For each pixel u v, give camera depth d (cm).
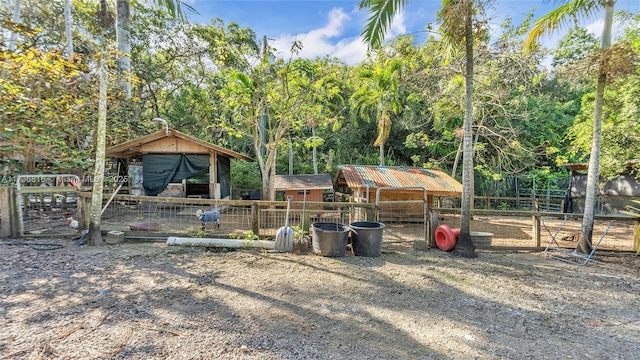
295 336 249
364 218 620
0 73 639
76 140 845
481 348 243
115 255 449
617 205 1108
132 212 872
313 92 1026
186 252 482
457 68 1093
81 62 796
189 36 1454
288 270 420
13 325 242
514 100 1131
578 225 974
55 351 209
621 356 237
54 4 1139
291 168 1475
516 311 317
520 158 1326
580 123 961
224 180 1126
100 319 259
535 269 463
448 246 543
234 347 227
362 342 246
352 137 1669
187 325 258
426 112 1395
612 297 360
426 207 588
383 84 1219
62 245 488
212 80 1527
